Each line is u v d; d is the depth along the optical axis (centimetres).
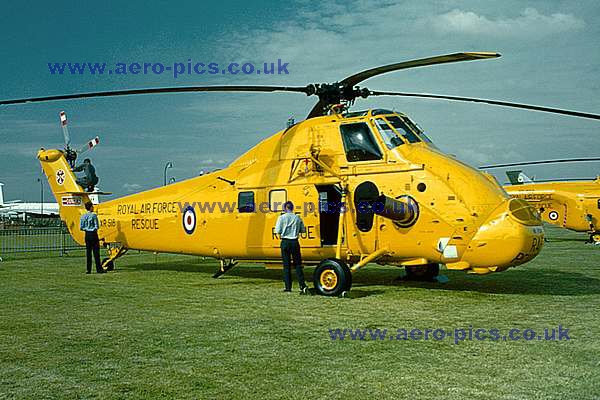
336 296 1070
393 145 1099
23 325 825
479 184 1035
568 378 557
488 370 587
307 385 541
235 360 632
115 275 1490
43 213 8856
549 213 2866
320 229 1164
